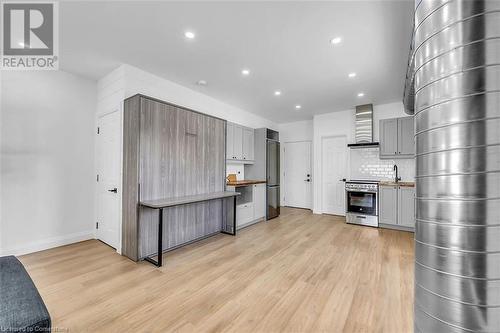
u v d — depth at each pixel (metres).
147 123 2.88
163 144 3.08
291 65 3.04
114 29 2.29
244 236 3.84
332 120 5.56
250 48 2.63
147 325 1.63
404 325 1.63
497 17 0.73
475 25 0.75
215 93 4.16
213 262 2.74
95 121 3.63
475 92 0.76
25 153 2.96
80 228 3.45
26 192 2.96
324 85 3.75
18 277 1.36
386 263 2.71
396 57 2.81
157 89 3.38
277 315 1.75
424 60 0.90
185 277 2.35
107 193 3.33
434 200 0.85
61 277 2.33
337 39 2.44
